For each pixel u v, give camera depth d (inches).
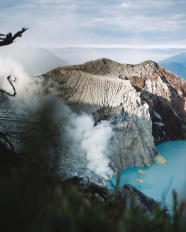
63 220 106.5
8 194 138.5
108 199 163.5
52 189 163.3
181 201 138.7
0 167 278.2
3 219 114.7
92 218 122.0
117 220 129.5
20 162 349.4
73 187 147.3
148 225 134.6
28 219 112.9
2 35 361.1
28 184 156.9
